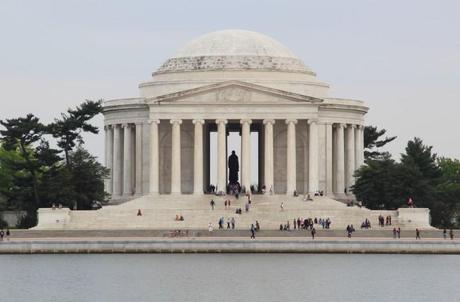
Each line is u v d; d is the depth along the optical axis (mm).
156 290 169875
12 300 162875
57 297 164875
